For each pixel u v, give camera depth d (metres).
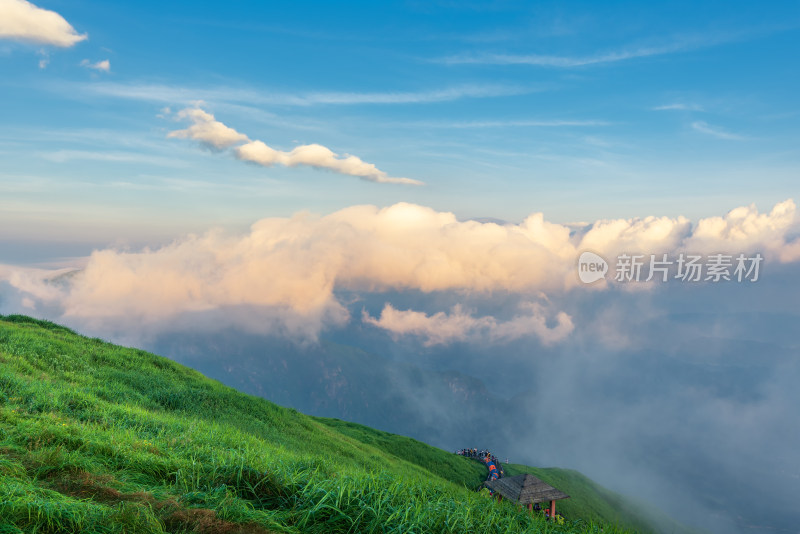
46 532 4.48
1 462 5.86
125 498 5.43
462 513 6.87
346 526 5.85
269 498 6.41
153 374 25.67
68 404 13.36
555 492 23.91
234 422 22.41
